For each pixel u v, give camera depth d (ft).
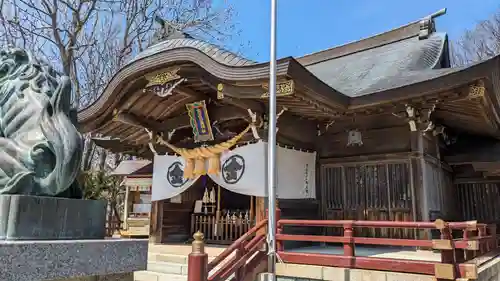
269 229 20.25
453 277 16.88
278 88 21.11
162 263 24.89
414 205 27.25
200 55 23.85
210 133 29.60
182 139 33.09
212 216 35.19
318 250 26.73
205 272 17.67
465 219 35.09
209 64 23.53
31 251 6.91
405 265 18.60
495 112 26.02
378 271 19.15
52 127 8.34
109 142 38.88
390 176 28.66
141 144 37.50
